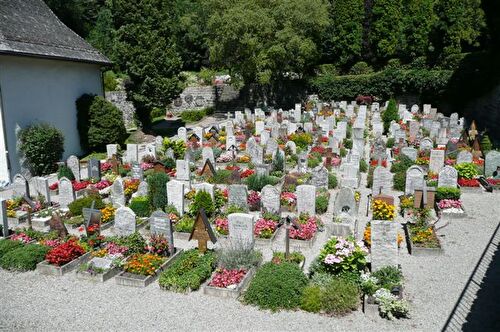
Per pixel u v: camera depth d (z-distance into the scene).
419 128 33.31
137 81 39.91
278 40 46.84
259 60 46.97
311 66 55.38
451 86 44.50
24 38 27.66
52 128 27.66
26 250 14.80
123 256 14.59
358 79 51.12
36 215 19.31
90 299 12.52
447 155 26.06
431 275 13.30
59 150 28.27
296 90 53.34
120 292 12.88
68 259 14.45
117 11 38.81
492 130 38.47
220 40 47.72
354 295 11.61
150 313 11.71
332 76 52.81
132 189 21.33
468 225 17.20
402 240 15.86
